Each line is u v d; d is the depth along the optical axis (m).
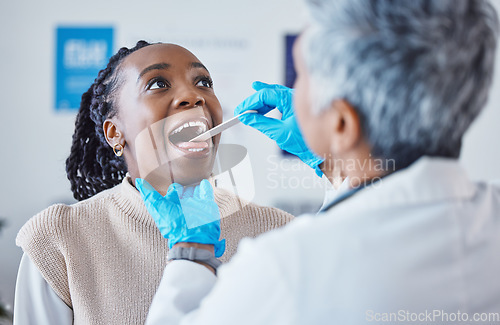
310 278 0.68
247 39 3.65
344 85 0.69
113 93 1.20
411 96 0.68
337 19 0.69
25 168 3.71
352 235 0.70
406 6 0.67
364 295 0.68
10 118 3.72
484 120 3.63
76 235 1.17
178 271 0.89
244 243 0.75
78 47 3.70
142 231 1.17
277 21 3.64
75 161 1.37
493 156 3.65
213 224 0.98
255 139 3.16
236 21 3.65
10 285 3.63
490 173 3.65
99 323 1.13
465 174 0.76
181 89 1.15
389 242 0.69
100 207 1.22
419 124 0.69
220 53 3.66
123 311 1.13
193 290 0.86
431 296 0.70
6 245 3.65
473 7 0.69
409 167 0.75
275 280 0.68
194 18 3.67
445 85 0.68
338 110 0.72
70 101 3.71
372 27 0.68
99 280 1.15
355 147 0.75
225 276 0.73
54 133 3.72
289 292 0.67
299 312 0.67
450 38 0.67
